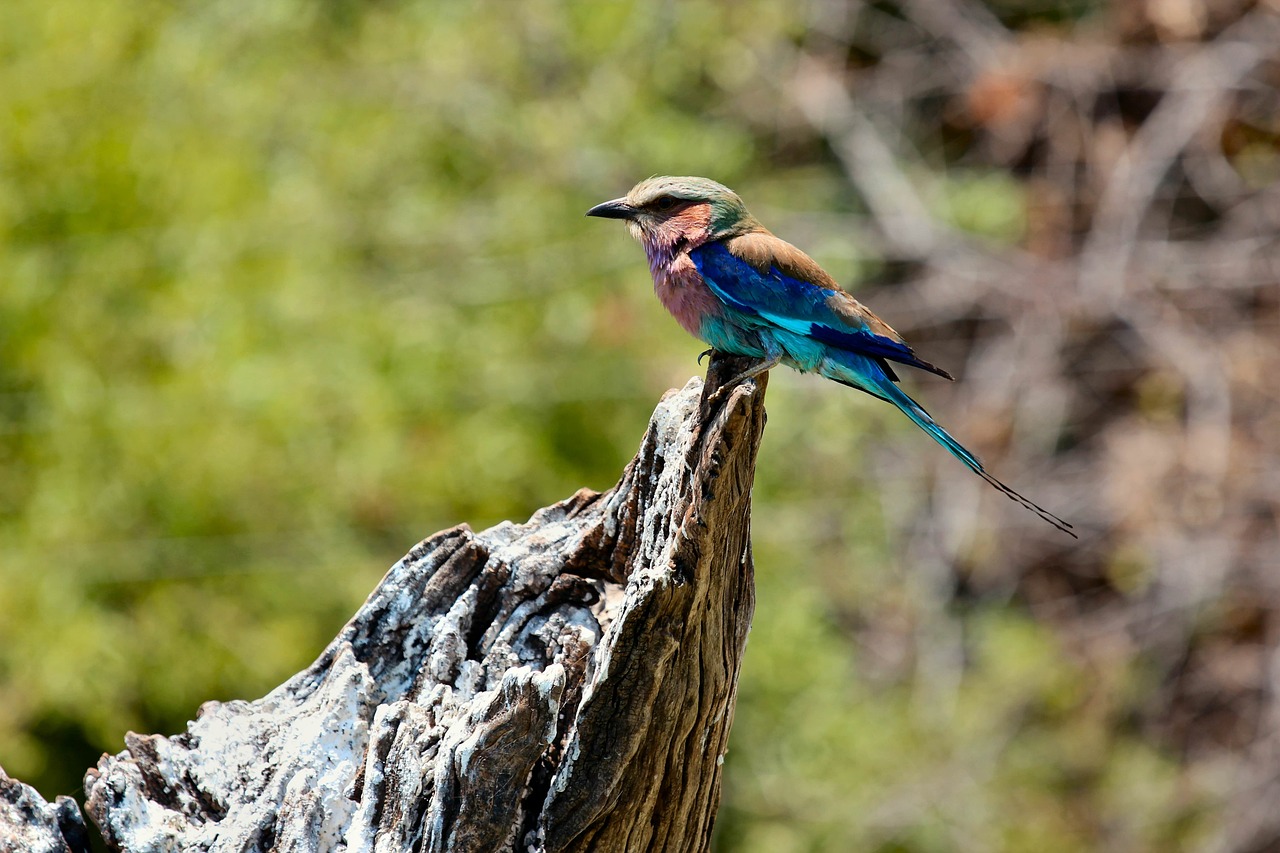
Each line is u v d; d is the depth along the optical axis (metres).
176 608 12.75
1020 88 19.69
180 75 14.59
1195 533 16.92
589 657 5.81
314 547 12.89
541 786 5.51
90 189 13.51
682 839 5.82
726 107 19.14
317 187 14.83
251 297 13.49
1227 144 19.22
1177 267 18.39
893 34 20.52
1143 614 16.67
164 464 12.69
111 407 12.95
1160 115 19.36
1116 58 19.64
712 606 5.41
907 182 19.19
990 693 15.88
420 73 16.64
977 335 18.70
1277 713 15.78
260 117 15.07
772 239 8.09
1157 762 15.83
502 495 13.29
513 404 13.82
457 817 5.31
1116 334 18.33
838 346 7.98
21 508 13.12
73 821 6.11
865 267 19.09
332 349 13.45
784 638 14.44
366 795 5.68
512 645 6.20
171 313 13.23
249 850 5.75
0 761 12.12
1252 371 17.66
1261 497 16.91
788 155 19.55
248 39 15.99
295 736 6.03
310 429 12.95
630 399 14.12
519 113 16.67
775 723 14.41
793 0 19.66
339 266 14.52
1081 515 17.48
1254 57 19.28
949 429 18.00
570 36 17.50
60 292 13.36
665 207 8.05
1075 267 18.59
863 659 16.27
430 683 6.14
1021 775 15.38
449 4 17.45
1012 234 19.08
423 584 6.32
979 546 17.16
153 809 5.91
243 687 12.80
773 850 13.96
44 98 13.59
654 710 5.38
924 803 14.66
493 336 14.23
